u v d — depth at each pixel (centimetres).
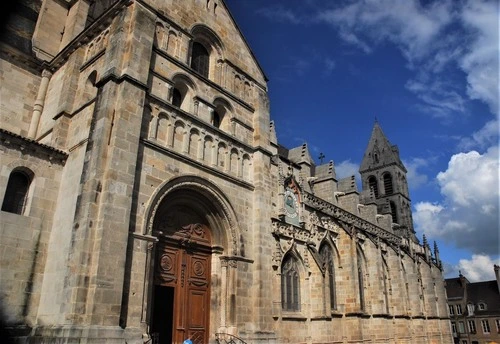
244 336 2542
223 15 3284
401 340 4928
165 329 2431
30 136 2727
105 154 2062
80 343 1694
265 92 3447
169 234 2431
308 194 3862
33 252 2105
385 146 9038
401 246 5784
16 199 2164
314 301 3469
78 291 1788
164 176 2342
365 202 5575
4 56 2775
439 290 6869
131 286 1992
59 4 3291
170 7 2781
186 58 2792
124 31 2397
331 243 4044
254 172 3052
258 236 2842
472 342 10262
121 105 2166
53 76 2930
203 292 2547
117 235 1950
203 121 2700
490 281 10875
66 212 2134
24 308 1997
